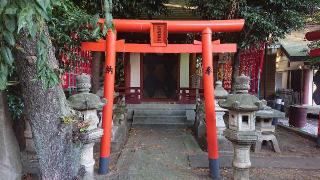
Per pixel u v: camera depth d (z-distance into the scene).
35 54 2.82
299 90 16.36
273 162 6.50
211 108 5.67
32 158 5.07
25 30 2.63
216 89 7.82
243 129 4.76
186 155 6.98
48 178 3.15
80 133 3.37
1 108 3.47
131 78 13.67
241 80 4.88
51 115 3.09
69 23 5.21
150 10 9.46
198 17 11.54
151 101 13.43
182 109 12.24
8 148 3.48
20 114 5.09
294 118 11.07
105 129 5.68
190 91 13.17
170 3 10.58
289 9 9.14
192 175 5.60
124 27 5.95
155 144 8.17
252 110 4.59
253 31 9.34
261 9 8.98
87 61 9.51
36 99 3.01
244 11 8.66
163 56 14.25
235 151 4.94
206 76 5.80
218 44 6.04
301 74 16.03
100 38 6.05
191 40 11.70
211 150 5.54
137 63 13.70
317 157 6.97
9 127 3.56
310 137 9.12
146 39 12.05
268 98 15.67
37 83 2.95
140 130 10.33
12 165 3.50
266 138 7.43
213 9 8.97
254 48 10.98
